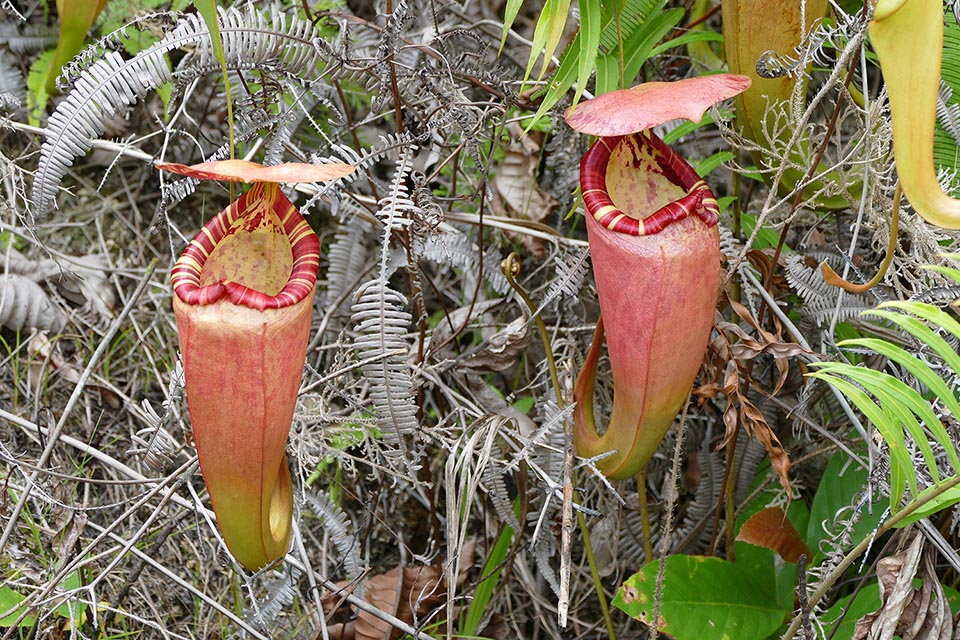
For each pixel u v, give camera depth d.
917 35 1.19
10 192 1.55
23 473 1.42
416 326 1.62
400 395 1.40
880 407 1.31
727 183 1.63
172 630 1.53
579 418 1.41
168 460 1.47
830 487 1.48
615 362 1.32
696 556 1.45
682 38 1.47
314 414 1.51
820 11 1.36
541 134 1.64
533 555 1.57
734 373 1.38
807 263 1.46
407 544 1.61
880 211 1.42
